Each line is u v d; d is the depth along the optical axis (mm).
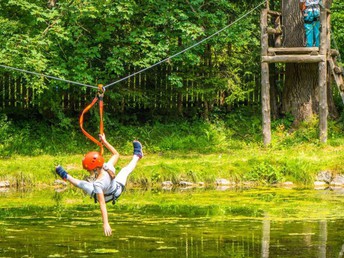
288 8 29672
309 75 29875
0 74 28531
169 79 28281
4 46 26375
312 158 25062
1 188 23062
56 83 27094
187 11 28906
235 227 16641
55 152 27281
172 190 22828
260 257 13656
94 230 16234
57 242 14984
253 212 18609
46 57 27312
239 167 24375
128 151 27469
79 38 28094
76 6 27109
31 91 30453
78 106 30797
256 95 32188
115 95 28922
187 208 19250
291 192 22172
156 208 19281
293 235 15734
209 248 14438
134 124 31125
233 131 30156
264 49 27844
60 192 22500
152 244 14805
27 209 19078
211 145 28281
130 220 17516
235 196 21359
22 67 26062
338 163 24328
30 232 15961
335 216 18000
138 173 23719
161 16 28172
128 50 28062
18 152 26906
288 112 30344
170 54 28641
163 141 28406
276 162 24625
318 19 28328
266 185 23906
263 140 27984
